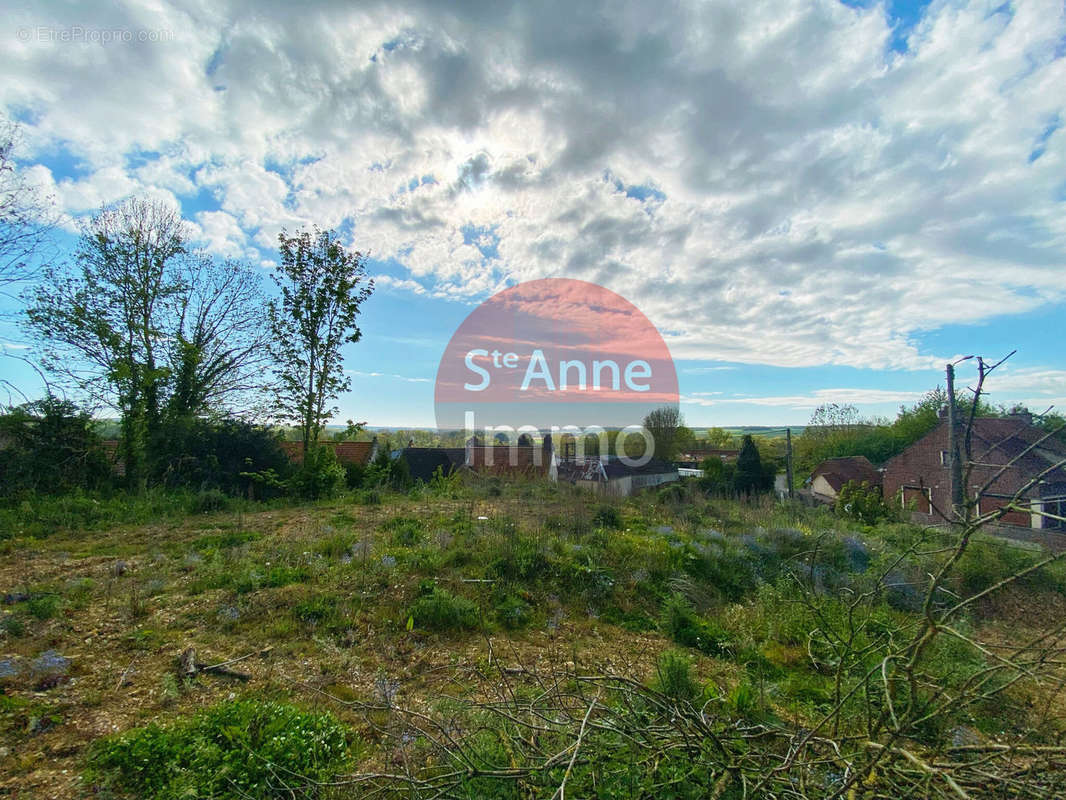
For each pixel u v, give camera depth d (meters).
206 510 10.32
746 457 23.41
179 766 2.83
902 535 10.21
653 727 2.69
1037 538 12.11
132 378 12.92
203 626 4.90
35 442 11.39
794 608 6.30
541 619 6.00
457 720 3.21
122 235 13.42
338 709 3.74
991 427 17.12
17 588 5.45
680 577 7.31
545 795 2.29
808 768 2.39
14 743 3.06
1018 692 3.87
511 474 20.42
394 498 12.75
